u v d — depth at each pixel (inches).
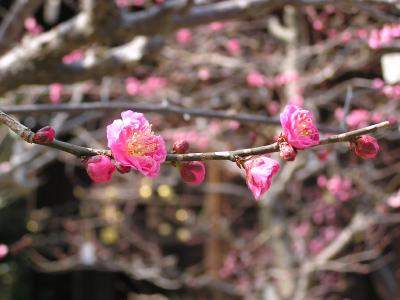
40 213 305.6
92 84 227.9
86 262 259.9
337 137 57.7
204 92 238.5
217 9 127.7
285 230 233.1
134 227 307.0
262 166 56.0
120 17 122.7
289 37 227.5
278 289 233.6
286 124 56.2
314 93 232.4
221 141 228.8
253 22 248.2
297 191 273.1
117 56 131.5
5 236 333.1
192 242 311.4
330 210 280.4
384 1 115.7
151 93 229.1
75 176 340.5
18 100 233.1
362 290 320.5
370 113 204.1
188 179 58.8
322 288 280.7
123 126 54.0
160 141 55.1
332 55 231.1
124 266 252.7
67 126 210.7
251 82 222.8
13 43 132.4
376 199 226.1
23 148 222.1
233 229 318.3
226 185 282.2
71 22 126.0
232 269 277.1
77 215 341.1
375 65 214.7
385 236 276.8
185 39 219.5
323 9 226.2
